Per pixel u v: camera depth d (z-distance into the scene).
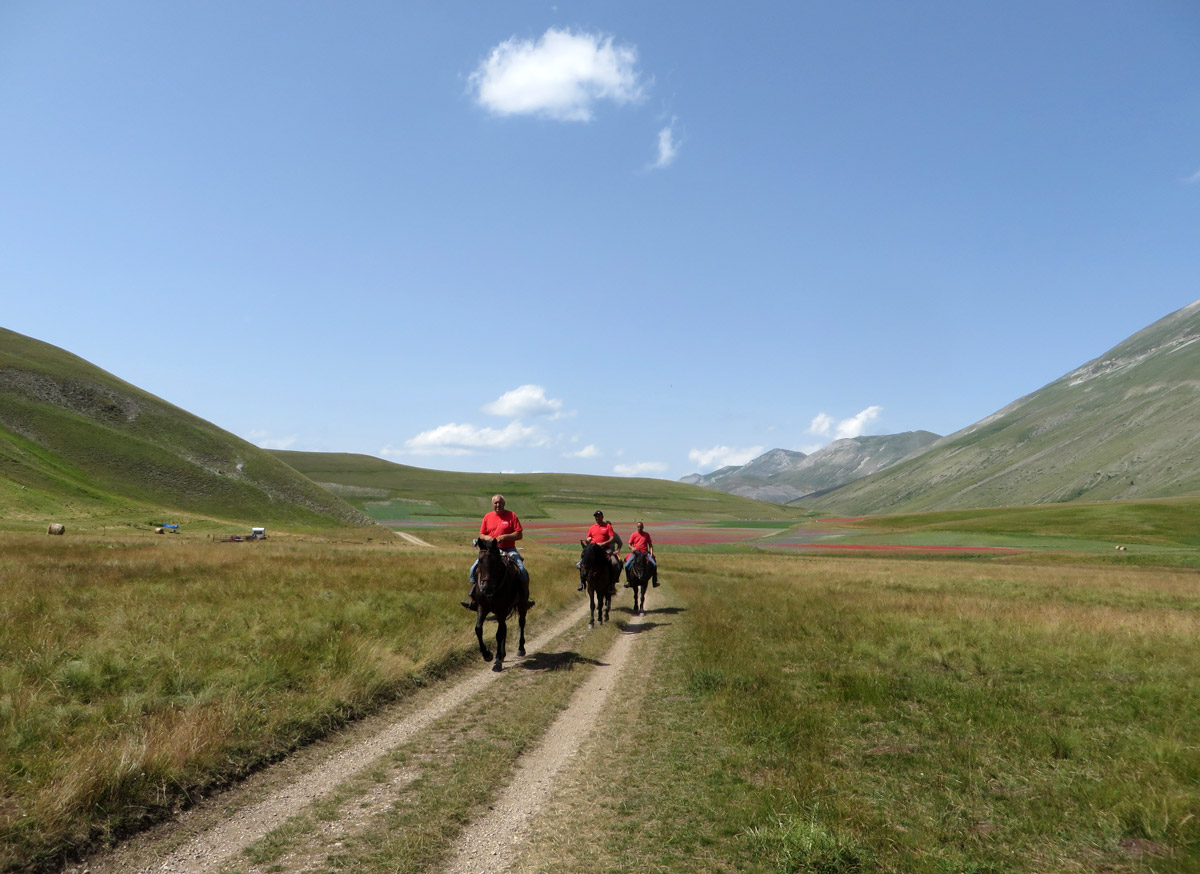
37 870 4.57
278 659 9.41
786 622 15.76
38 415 103.69
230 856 4.95
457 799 5.99
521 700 9.34
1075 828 5.39
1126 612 18.00
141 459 107.06
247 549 35.31
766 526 135.38
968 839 5.15
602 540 16.78
